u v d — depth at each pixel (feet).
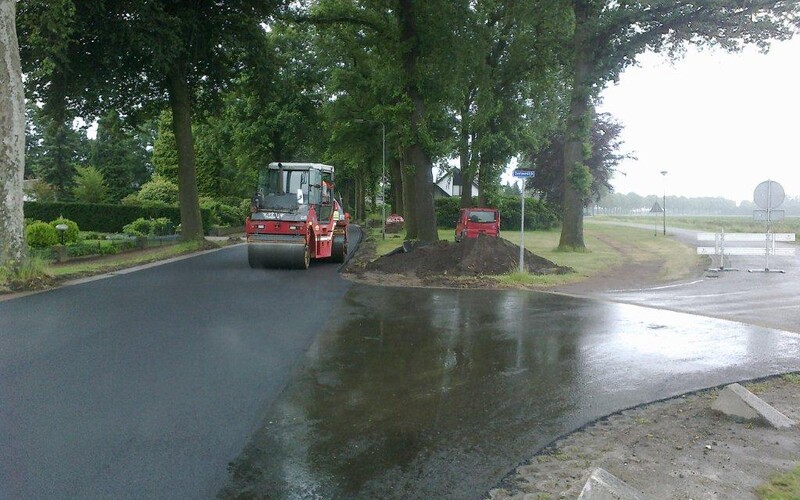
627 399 19.90
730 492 13.14
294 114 143.64
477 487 13.32
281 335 28.73
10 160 43.04
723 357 25.81
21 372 21.44
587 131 86.02
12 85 43.14
